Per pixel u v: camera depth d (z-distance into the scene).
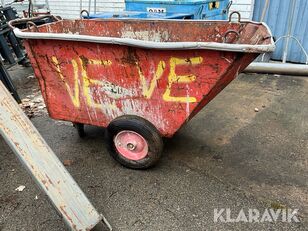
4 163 3.00
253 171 2.75
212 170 2.78
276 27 5.16
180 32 3.09
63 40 2.42
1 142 3.35
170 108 2.45
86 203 2.12
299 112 3.69
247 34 2.63
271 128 3.39
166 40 3.20
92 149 3.17
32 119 3.82
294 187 2.55
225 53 2.00
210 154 3.00
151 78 2.36
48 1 7.81
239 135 3.29
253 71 2.84
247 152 3.01
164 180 2.68
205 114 3.74
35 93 4.61
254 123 3.50
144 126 2.55
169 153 3.04
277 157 2.92
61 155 3.09
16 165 2.96
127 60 2.34
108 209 2.40
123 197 2.51
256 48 1.88
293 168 2.77
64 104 2.88
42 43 2.53
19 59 5.18
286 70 2.78
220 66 2.07
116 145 2.79
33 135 2.16
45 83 2.81
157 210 2.38
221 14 4.70
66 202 2.05
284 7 4.94
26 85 4.93
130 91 2.51
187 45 2.00
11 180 2.76
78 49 2.45
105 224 2.20
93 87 2.63
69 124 3.67
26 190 2.62
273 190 2.52
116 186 2.64
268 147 3.07
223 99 4.12
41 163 2.09
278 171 2.74
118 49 2.30
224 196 2.48
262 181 2.62
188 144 3.17
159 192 2.55
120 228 2.23
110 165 2.91
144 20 3.19
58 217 2.33
